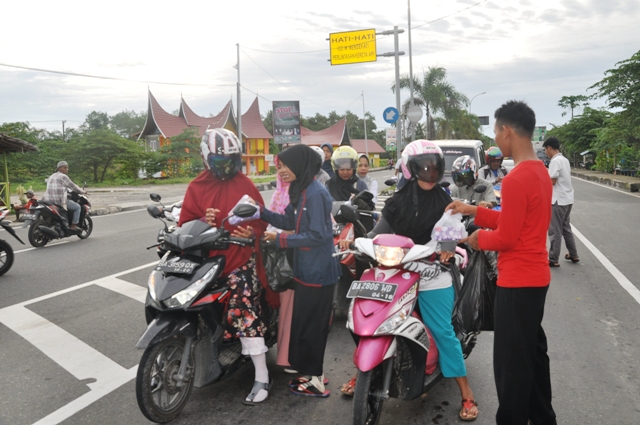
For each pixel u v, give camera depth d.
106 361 4.82
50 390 4.23
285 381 4.40
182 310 3.63
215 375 3.89
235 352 4.12
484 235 3.10
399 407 3.91
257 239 4.19
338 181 6.40
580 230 11.58
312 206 3.87
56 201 10.95
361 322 3.30
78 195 11.40
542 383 3.30
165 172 42.94
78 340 5.35
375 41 24.64
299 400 4.05
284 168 3.89
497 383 3.15
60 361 4.82
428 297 3.66
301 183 3.90
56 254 9.90
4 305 6.57
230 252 3.95
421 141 3.70
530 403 3.30
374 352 3.23
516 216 2.94
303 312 3.94
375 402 3.50
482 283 3.79
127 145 41.34
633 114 21.30
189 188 4.23
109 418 3.79
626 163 31.59
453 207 3.41
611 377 4.34
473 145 11.97
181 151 43.50
